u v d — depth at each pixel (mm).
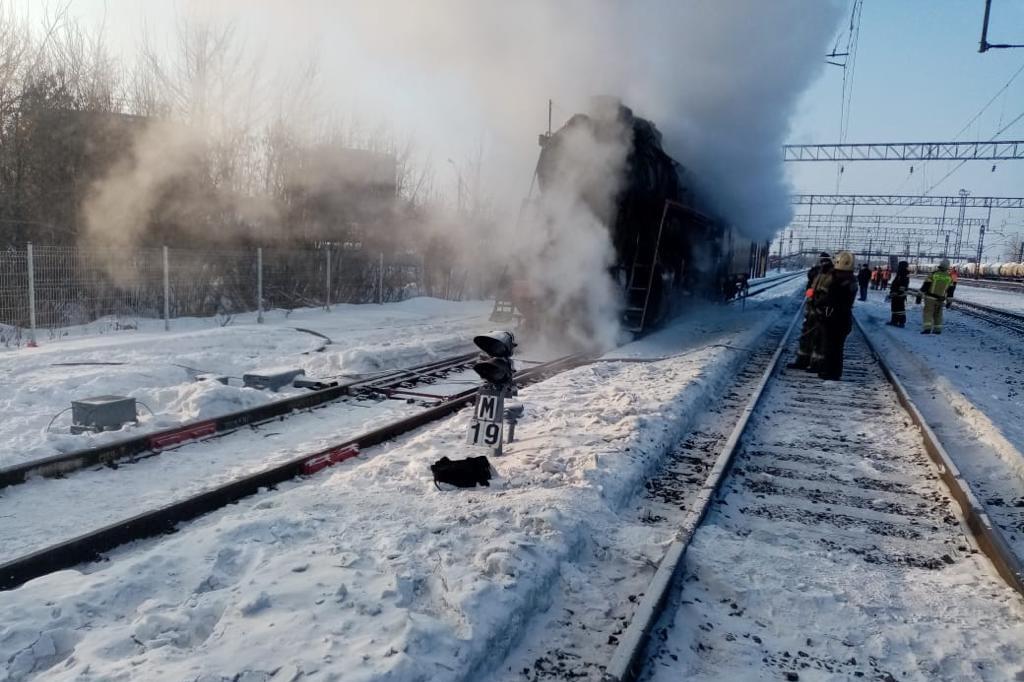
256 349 13180
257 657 2715
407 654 2775
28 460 5898
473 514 4414
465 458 5414
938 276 19078
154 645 2863
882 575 4227
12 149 16781
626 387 8906
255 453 6652
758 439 7449
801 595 3836
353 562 3613
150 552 3729
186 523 4820
